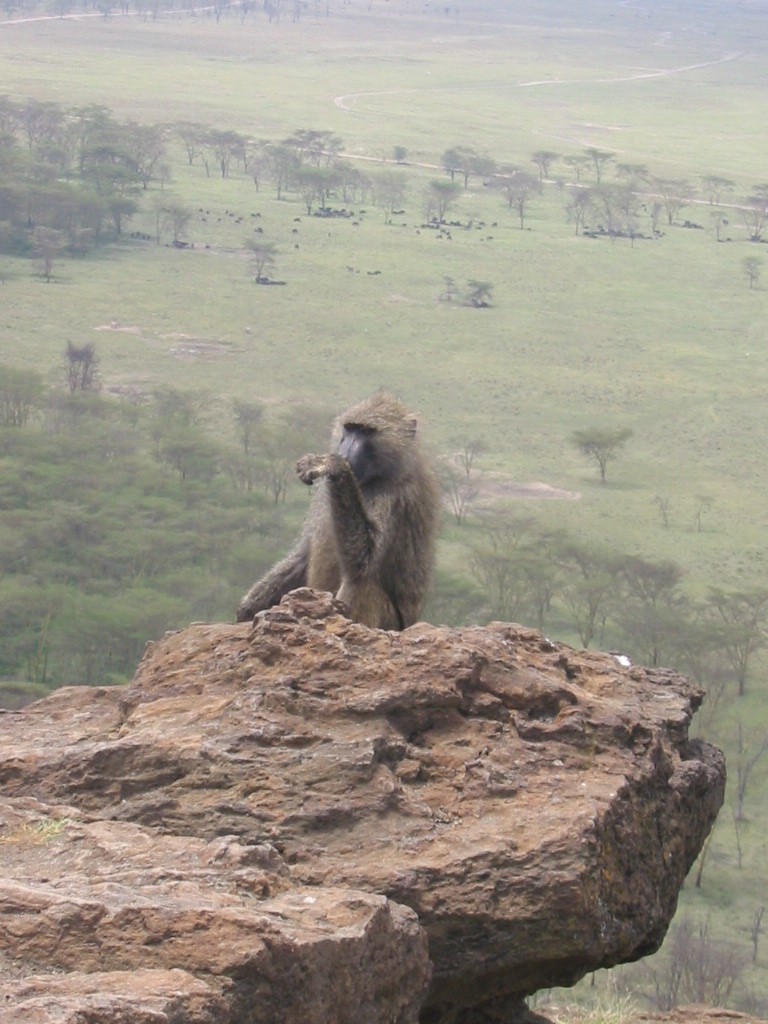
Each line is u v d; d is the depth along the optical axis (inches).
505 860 221.3
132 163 5797.2
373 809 228.8
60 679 1485.0
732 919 1107.9
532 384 3508.9
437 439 2940.5
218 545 2014.0
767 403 3472.0
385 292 4409.5
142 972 169.5
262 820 226.2
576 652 311.1
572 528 2364.7
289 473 2488.9
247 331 3801.7
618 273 4985.2
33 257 4478.3
